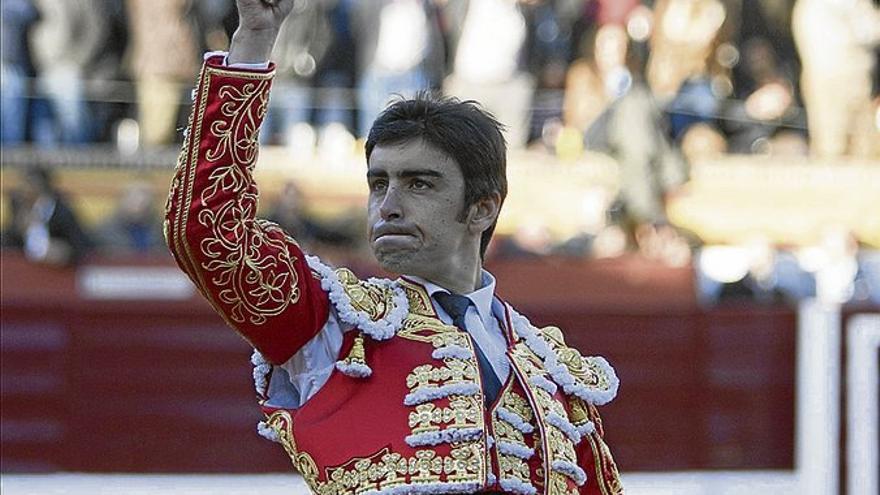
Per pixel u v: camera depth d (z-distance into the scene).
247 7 7.08
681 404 33.03
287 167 33.47
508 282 33.16
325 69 33.81
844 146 35.50
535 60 34.47
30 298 31.58
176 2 33.59
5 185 32.16
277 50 33.66
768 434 32.97
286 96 33.66
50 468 31.41
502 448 7.30
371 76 33.88
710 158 34.97
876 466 31.70
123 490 31.08
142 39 33.50
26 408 31.42
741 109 35.31
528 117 34.41
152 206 32.81
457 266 7.67
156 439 31.78
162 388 31.81
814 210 35.25
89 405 31.64
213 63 7.00
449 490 7.02
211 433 31.94
